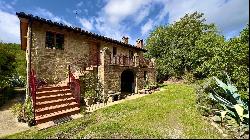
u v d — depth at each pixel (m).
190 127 8.27
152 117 9.73
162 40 35.16
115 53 19.80
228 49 9.85
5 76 16.98
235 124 8.37
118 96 15.30
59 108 10.52
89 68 15.01
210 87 11.30
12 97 17.28
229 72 10.27
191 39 31.94
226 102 9.14
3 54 17.28
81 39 16.09
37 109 9.89
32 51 12.63
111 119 9.73
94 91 14.06
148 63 22.17
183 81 29.80
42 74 13.11
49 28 13.63
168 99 14.43
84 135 7.57
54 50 13.95
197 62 28.12
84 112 10.99
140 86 19.31
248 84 8.79
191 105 12.12
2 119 10.23
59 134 7.76
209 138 7.08
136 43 25.20
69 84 12.67
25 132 8.02
